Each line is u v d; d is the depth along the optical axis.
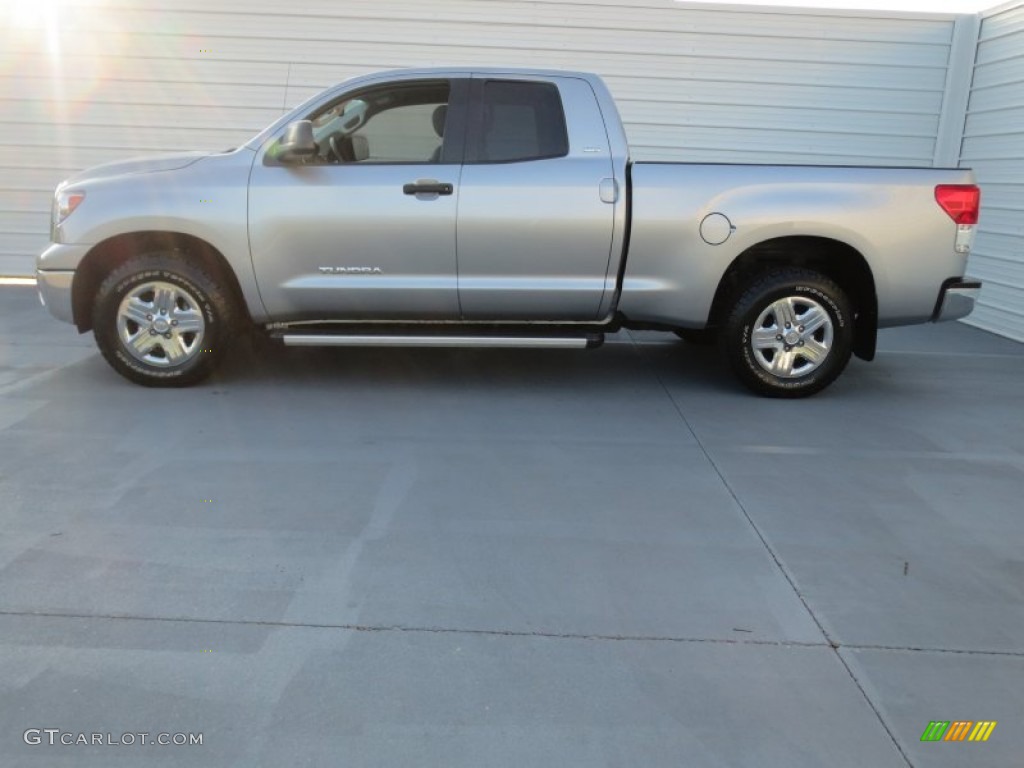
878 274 5.29
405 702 2.50
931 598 3.14
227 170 5.16
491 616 2.95
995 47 8.23
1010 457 4.62
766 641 2.85
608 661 2.72
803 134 8.88
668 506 3.88
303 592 3.07
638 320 5.49
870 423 5.16
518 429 4.89
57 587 3.06
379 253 5.20
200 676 2.60
